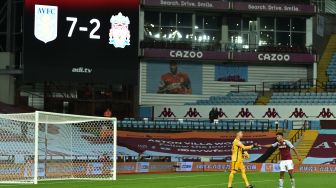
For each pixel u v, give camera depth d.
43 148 28.34
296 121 37.91
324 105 38.19
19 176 22.44
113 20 33.50
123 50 33.62
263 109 38.84
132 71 33.72
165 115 39.88
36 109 38.19
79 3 33.06
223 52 41.31
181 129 36.91
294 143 35.44
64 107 38.44
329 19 49.25
